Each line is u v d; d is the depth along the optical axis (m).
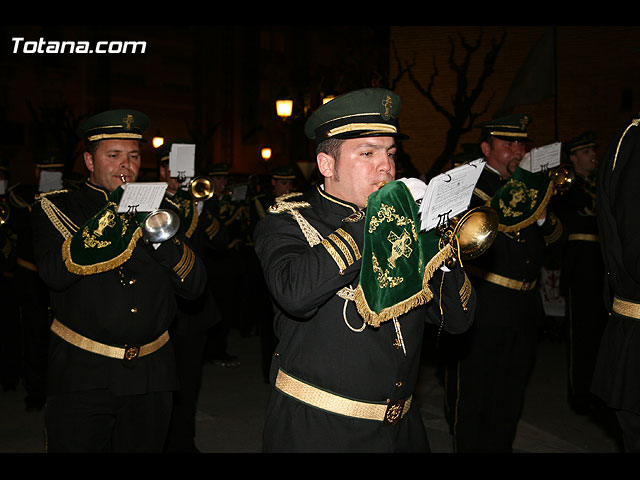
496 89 15.88
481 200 4.73
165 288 3.46
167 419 3.54
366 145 2.41
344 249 2.21
